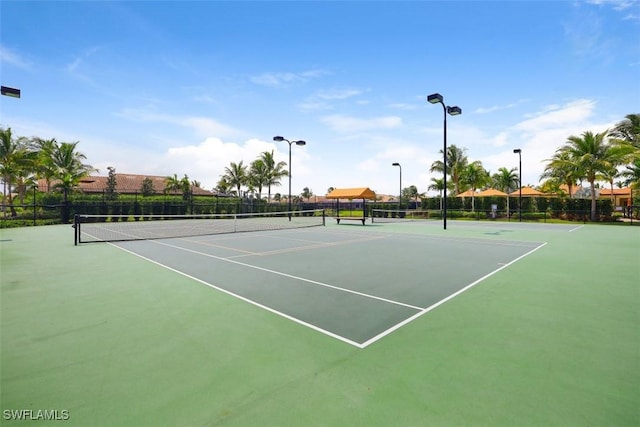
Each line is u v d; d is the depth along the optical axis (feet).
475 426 7.84
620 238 49.11
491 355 11.44
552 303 17.29
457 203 122.11
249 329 13.80
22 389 9.42
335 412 8.39
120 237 50.96
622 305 16.89
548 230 64.23
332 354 11.55
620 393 9.16
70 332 13.47
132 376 10.11
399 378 9.99
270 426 7.88
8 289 20.03
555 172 103.19
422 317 15.24
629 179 92.63
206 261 29.53
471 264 28.17
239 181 163.43
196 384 9.67
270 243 43.11
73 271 25.22
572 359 11.12
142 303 17.26
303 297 18.38
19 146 93.04
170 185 156.87
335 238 49.52
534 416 8.20
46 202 89.97
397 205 134.72
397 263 28.58
